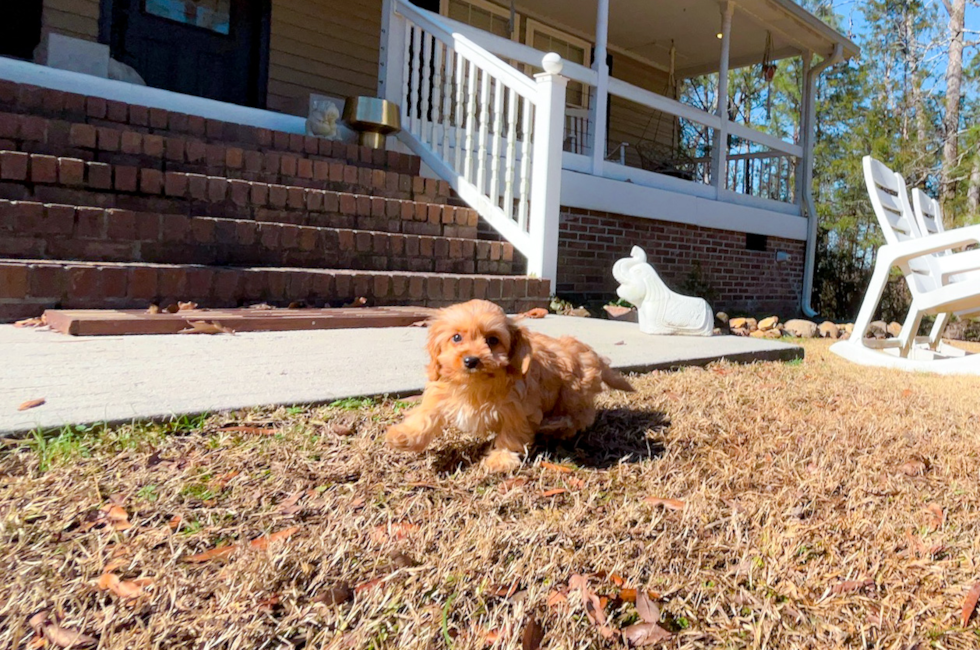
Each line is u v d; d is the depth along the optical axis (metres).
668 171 12.09
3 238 3.73
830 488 2.02
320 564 1.37
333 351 3.27
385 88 6.93
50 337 3.09
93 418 1.95
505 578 1.36
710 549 1.58
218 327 3.54
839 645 1.25
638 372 3.51
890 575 1.50
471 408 1.98
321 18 8.69
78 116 4.89
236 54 8.27
